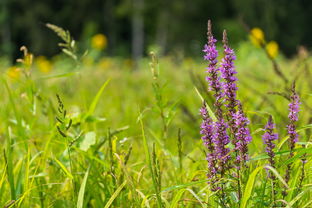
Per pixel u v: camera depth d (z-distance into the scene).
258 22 41.56
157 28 45.81
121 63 20.05
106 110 7.43
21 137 4.14
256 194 3.11
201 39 45.25
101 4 49.75
